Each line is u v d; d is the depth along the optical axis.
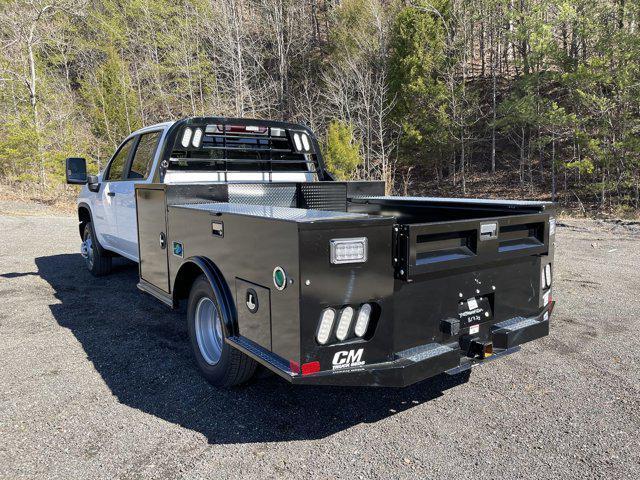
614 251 8.69
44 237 11.12
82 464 2.64
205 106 35.34
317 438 2.91
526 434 2.92
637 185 20.31
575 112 23.16
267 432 2.98
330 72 36.06
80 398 3.41
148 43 38.78
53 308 5.57
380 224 2.63
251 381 3.62
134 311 5.47
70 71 45.84
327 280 2.51
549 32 22.73
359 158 24.73
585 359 4.02
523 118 24.05
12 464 2.63
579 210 20.91
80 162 5.96
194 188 4.12
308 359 2.50
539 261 3.54
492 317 3.28
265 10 40.22
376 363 2.69
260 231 2.75
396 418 3.14
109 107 35.03
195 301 3.63
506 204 3.66
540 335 3.32
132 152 5.44
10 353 4.22
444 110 29.28
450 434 2.93
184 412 3.22
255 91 34.62
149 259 4.48
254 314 2.88
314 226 2.45
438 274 2.93
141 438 2.90
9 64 26.31
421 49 29.08
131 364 4.01
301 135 5.60
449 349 2.88
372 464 2.63
